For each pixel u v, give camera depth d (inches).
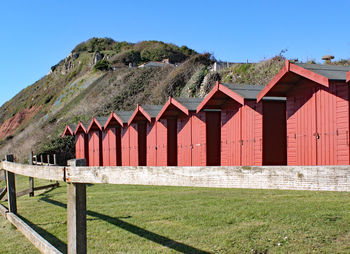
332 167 136.7
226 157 593.6
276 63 1132.5
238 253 272.4
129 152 888.9
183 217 373.4
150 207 432.5
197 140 658.2
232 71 1299.2
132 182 194.4
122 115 917.8
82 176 190.9
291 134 476.7
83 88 2613.2
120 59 3363.7
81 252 193.2
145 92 1854.1
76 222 192.9
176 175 178.1
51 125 2020.2
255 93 541.3
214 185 164.9
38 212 457.7
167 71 2006.6
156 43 3959.2
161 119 758.5
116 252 292.2
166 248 292.4
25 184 837.2
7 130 3233.3
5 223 403.5
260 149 512.4
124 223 369.1
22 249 312.8
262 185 151.6
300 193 459.8
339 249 262.4
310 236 289.7
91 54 3843.5
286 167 146.9
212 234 313.7
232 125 580.4
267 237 295.9
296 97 468.4
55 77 3976.4
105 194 567.2
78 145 1184.8
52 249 239.0
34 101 3469.5
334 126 408.2
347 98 392.2
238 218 352.5
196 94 1403.8
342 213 341.1
